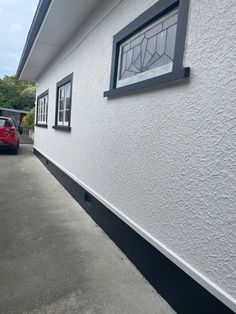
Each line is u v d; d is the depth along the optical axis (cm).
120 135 343
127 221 319
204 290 201
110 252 331
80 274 282
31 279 269
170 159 243
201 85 206
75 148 548
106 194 387
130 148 317
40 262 302
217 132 192
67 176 605
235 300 176
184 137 224
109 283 269
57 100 731
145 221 283
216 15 194
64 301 240
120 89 329
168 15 262
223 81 187
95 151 433
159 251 256
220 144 189
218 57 192
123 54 355
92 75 452
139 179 296
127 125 325
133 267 300
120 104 344
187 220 221
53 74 789
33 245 342
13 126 1212
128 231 317
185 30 224
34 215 451
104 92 380
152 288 264
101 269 293
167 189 247
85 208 477
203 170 204
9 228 394
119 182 345
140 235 290
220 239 189
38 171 836
